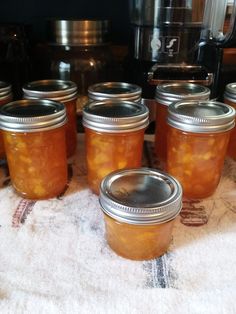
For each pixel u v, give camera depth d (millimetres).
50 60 716
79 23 655
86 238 425
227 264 387
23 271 374
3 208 476
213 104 513
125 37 814
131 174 426
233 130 593
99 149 486
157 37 627
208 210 482
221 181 554
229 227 448
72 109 597
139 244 383
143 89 656
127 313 325
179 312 326
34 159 472
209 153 478
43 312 325
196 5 605
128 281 363
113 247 403
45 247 409
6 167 585
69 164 603
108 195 387
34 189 491
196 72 636
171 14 607
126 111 497
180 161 497
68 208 482
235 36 586
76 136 642
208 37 645
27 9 792
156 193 395
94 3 790
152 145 671
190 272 376
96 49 706
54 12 796
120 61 783
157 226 372
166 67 636
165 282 362
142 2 630
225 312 326
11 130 451
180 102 517
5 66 689
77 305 332
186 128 461
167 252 405
